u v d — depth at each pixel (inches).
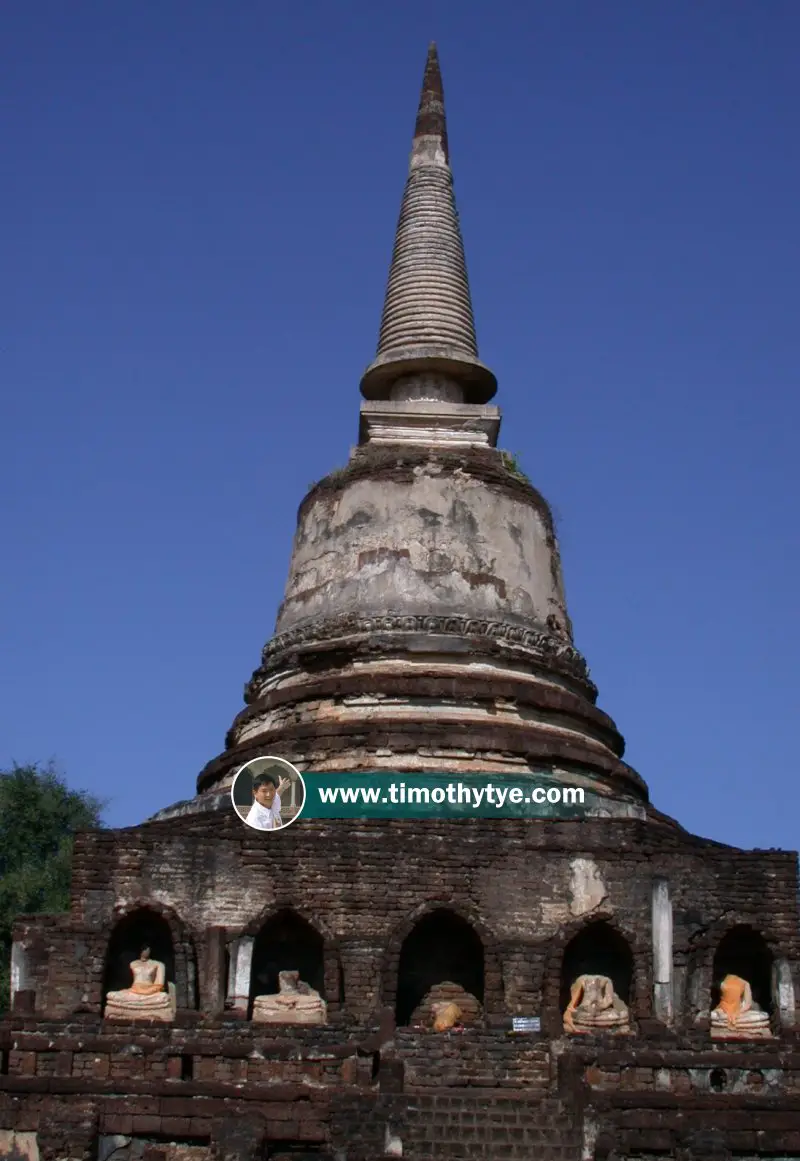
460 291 2042.3
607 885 1535.4
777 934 1529.3
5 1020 1459.2
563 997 1517.0
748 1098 1354.6
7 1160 1348.4
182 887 1528.1
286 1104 1360.7
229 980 1497.3
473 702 1708.9
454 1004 1509.6
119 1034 1451.8
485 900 1525.6
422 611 1772.9
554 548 1924.2
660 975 1507.1
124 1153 1339.8
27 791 2493.8
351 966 1502.2
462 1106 1360.7
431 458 1867.6
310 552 1877.5
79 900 1520.7
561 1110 1359.5
